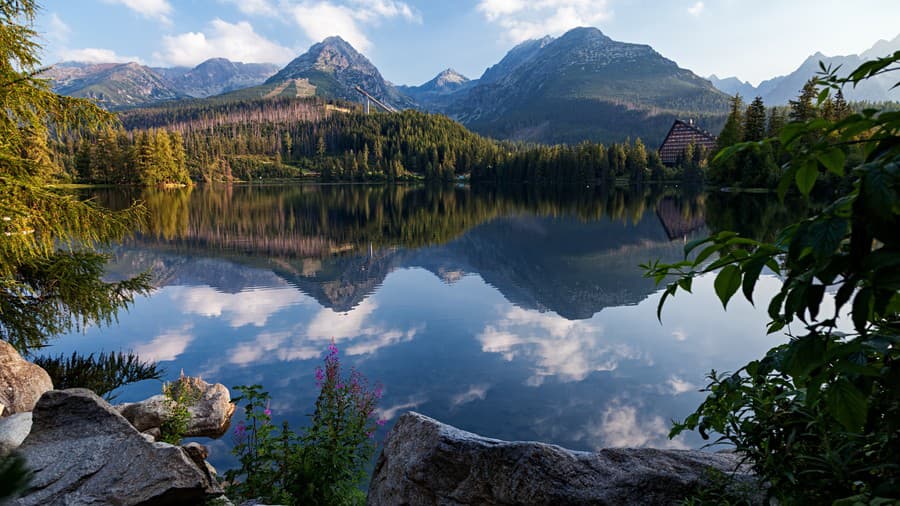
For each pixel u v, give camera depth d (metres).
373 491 3.77
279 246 29.64
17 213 7.32
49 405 4.55
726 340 11.15
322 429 5.11
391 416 7.76
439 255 26.94
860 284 0.91
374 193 97.19
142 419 7.33
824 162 0.94
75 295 9.57
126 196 68.94
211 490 4.52
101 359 10.38
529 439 7.11
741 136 61.59
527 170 132.75
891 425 1.11
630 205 58.47
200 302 15.97
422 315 14.52
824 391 1.08
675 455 3.07
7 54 7.54
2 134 7.61
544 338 12.01
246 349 11.22
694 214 42.09
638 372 9.48
